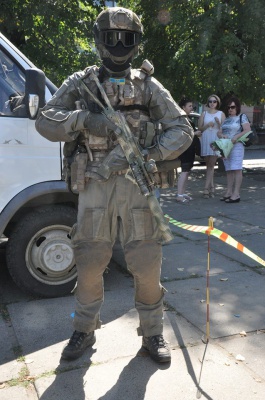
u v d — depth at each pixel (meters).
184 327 3.21
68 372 2.67
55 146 3.58
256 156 18.06
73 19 11.13
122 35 2.31
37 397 2.45
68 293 3.79
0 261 4.72
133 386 2.52
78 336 2.78
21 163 3.49
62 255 3.70
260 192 8.92
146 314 2.72
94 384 2.55
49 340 3.05
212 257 4.85
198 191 9.05
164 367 2.70
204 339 3.01
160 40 12.44
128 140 2.35
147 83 2.47
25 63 3.64
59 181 3.61
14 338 3.09
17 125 3.46
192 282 4.11
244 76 11.41
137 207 2.50
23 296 3.80
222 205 7.65
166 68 12.28
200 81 11.86
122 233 2.59
